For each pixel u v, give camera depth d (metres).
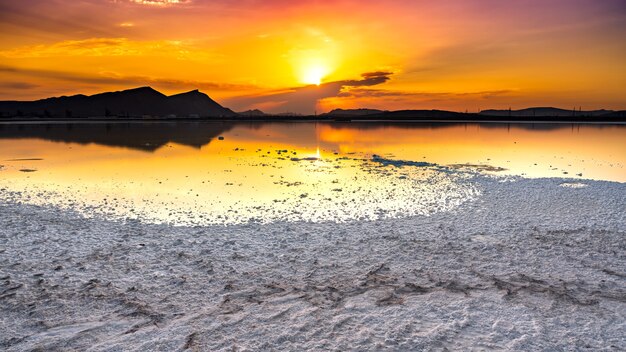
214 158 28.56
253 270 8.52
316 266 8.73
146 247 9.70
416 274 8.33
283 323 6.47
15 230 10.76
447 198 14.85
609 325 6.35
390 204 14.12
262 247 9.80
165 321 6.53
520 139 49.53
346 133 66.38
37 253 9.20
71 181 18.81
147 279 8.02
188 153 32.03
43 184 17.95
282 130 77.31
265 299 7.28
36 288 7.55
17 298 7.18
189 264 8.75
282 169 23.05
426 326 6.37
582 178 19.36
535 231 10.91
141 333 6.18
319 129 82.44
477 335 6.11
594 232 10.80
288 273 8.38
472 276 8.22
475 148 36.88
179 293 7.47
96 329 6.29
